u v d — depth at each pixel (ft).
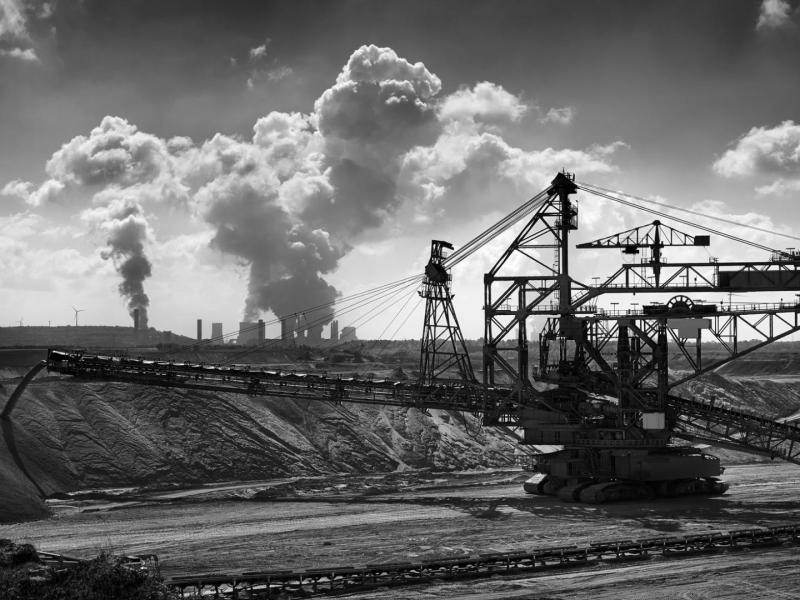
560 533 218.59
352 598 159.43
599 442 280.51
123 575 135.23
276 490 292.81
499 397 296.30
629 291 284.00
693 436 294.46
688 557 189.98
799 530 206.28
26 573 135.95
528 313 291.79
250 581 160.97
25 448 294.05
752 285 276.21
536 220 293.64
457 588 166.09
